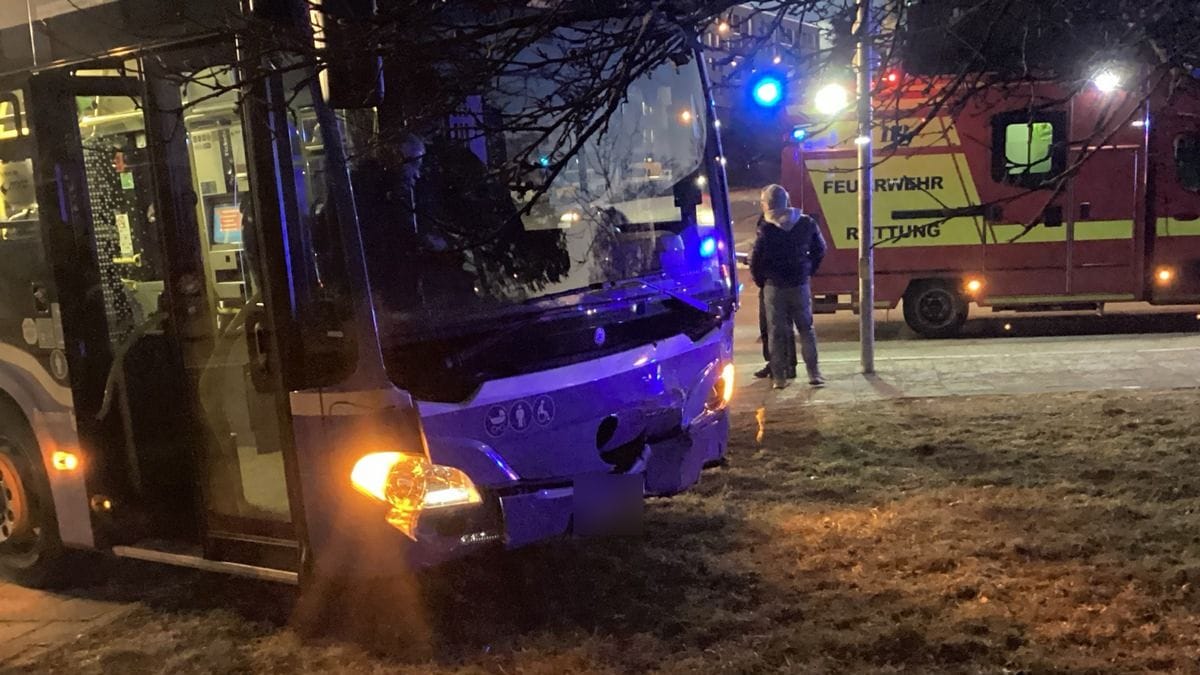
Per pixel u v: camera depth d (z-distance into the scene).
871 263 10.09
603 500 4.69
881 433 7.82
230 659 4.52
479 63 4.30
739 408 8.96
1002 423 7.89
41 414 5.18
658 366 5.00
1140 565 4.99
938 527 5.65
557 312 4.72
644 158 5.40
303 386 4.13
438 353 4.26
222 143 4.46
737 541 5.63
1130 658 4.12
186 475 4.99
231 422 4.50
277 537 4.41
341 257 4.07
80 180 5.00
